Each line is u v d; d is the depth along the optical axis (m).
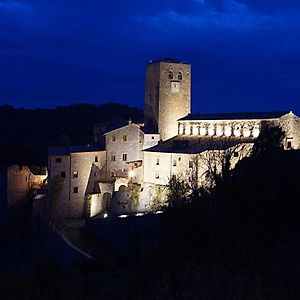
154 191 79.12
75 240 65.56
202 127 88.38
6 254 76.31
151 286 27.23
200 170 70.88
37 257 70.12
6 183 90.19
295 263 22.78
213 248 28.14
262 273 23.11
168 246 33.19
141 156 87.75
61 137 137.00
